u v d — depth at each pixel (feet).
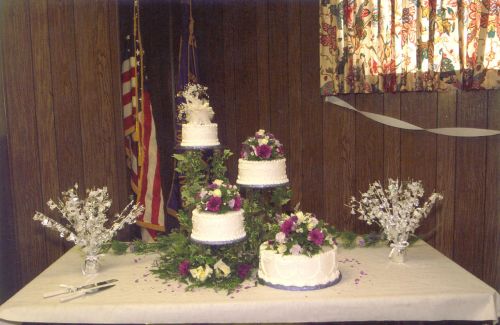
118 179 10.34
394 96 10.67
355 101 10.88
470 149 10.40
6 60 9.53
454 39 9.80
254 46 11.23
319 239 6.52
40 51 9.70
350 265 7.47
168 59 11.16
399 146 10.77
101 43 10.05
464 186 10.50
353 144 11.01
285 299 6.21
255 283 6.79
